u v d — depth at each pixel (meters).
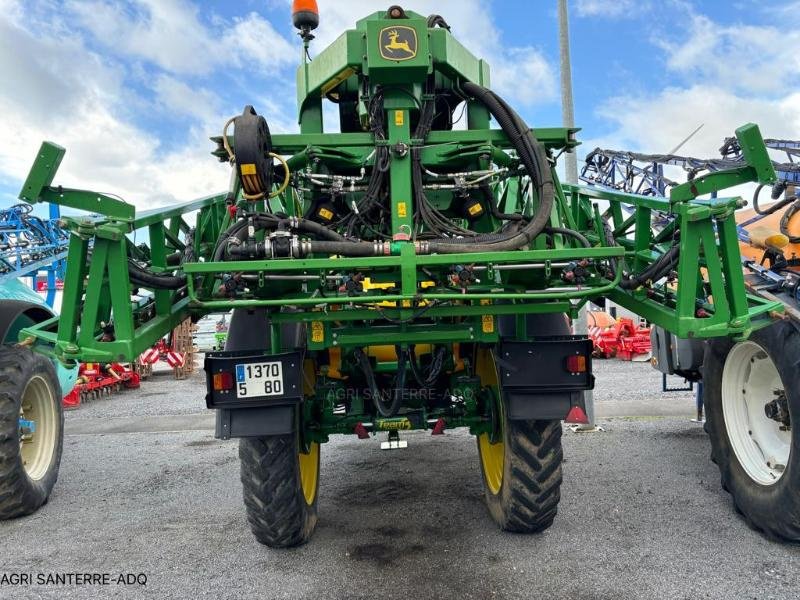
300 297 2.91
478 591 2.82
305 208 3.47
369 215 3.35
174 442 6.67
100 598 2.89
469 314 2.77
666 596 2.71
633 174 8.19
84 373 10.40
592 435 6.03
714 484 4.36
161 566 3.25
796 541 3.20
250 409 2.92
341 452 5.77
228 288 2.66
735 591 2.73
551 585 2.85
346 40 3.25
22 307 4.92
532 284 3.05
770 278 3.72
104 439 6.96
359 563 3.20
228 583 3.01
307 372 3.60
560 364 2.94
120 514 4.20
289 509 3.28
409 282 2.53
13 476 4.07
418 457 5.48
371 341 2.94
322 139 3.24
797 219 4.05
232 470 5.30
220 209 3.92
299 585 2.96
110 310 2.81
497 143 3.35
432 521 3.79
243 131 2.77
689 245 2.66
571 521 3.69
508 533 3.53
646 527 3.55
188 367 14.83
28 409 4.67
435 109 3.72
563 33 7.01
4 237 8.18
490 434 3.65
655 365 5.84
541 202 3.00
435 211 3.18
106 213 2.54
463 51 3.61
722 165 5.82
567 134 3.32
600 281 3.02
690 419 6.71
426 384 3.65
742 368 3.79
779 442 3.55
